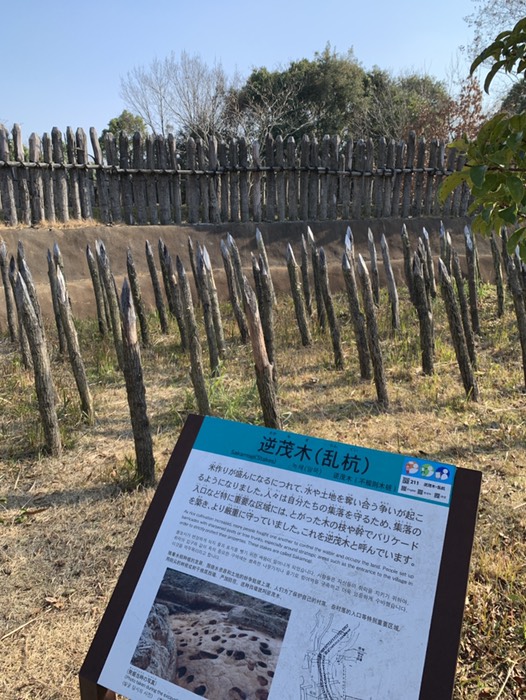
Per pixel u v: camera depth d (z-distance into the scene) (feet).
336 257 32.71
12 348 24.13
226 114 84.17
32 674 8.77
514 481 13.07
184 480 7.23
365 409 17.25
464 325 19.83
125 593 6.74
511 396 17.71
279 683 5.75
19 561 11.21
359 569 6.03
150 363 22.09
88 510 12.75
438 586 5.73
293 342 23.44
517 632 9.05
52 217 29.63
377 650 5.61
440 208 36.01
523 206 7.17
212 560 6.58
